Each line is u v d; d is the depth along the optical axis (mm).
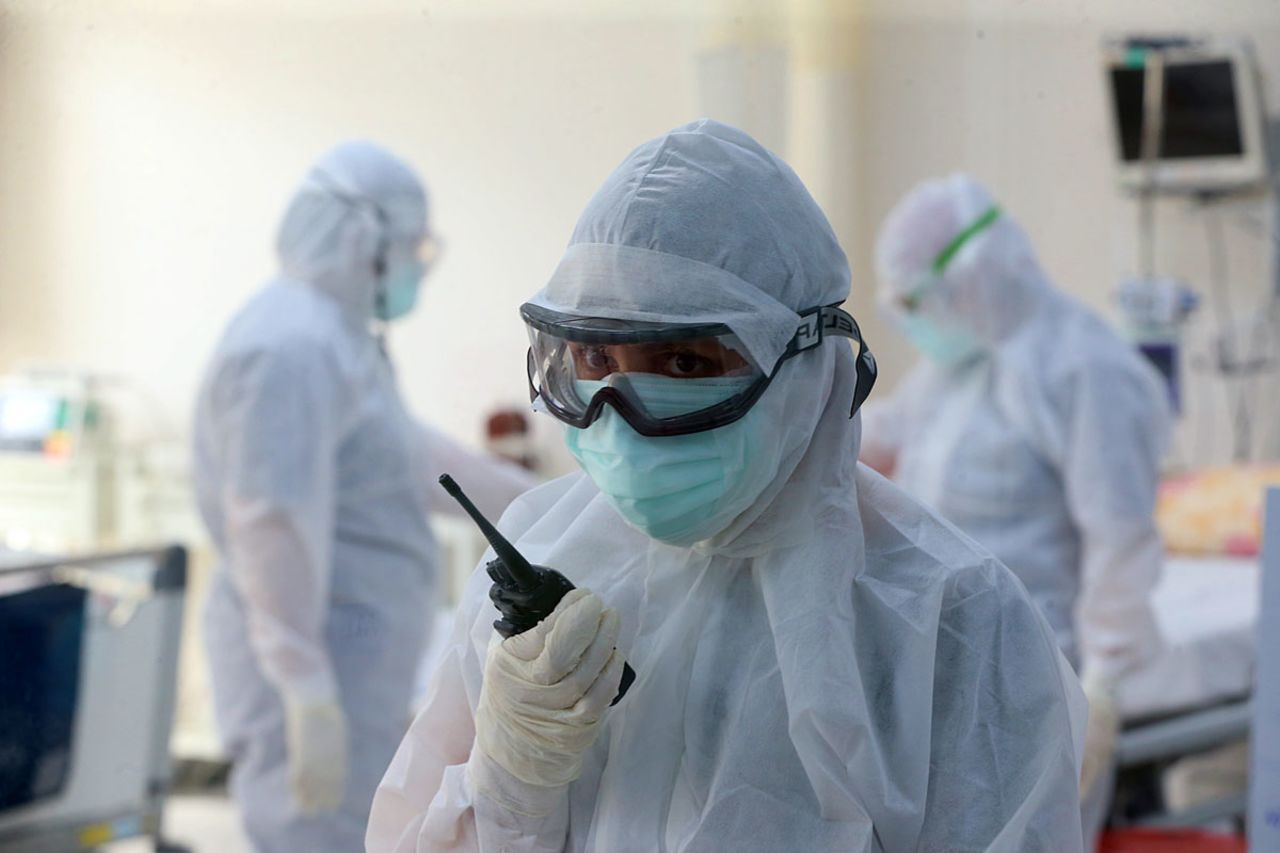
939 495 4684
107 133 5547
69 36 5199
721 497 1848
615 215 1838
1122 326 7387
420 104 6027
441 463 4633
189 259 6039
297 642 4133
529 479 4746
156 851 4410
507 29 6027
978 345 4734
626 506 1862
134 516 6461
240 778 4445
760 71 6359
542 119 6090
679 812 1851
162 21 5531
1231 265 7508
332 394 4191
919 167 7008
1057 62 6984
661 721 1903
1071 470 4434
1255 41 7043
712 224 1822
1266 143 7273
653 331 1764
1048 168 7129
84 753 4117
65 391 6309
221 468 4211
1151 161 7152
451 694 2020
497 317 6371
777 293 1855
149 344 6223
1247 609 5820
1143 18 6949
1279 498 2648
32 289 6082
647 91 6137
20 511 6477
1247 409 7672
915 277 4723
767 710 1850
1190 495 7207
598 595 1969
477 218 6207
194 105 5691
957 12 6922
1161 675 5258
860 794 1771
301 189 4398
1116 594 4383
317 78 5914
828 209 6918
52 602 3975
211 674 4508
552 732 1734
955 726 1815
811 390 1896
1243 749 6246
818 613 1845
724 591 1969
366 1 5867
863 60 6910
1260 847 2672
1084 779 4332
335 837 4281
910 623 1852
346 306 4406
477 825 1837
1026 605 1894
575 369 1893
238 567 4191
